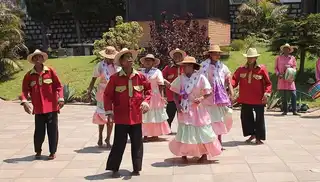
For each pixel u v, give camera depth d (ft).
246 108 28.25
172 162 23.89
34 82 25.05
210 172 21.76
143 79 21.54
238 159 24.16
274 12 76.95
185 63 22.97
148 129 29.60
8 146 29.30
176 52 29.78
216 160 24.06
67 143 29.60
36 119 25.46
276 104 44.27
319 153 25.27
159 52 48.29
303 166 22.44
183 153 23.18
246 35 76.95
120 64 21.25
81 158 25.45
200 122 23.04
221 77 25.76
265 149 26.50
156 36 49.19
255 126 28.14
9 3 75.15
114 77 21.25
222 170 22.06
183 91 23.16
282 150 26.18
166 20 55.88
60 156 26.03
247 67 28.02
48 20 92.84
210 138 23.11
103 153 26.61
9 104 51.11
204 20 61.00
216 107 25.45
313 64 55.11
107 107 21.25
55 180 21.29
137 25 59.36
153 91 29.58
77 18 91.66
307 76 51.85
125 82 21.15
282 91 41.11
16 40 64.54
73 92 52.16
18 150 28.07
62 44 97.19
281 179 20.30
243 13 78.38
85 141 30.22
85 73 59.26
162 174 21.65
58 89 25.53
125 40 57.77
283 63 40.22
